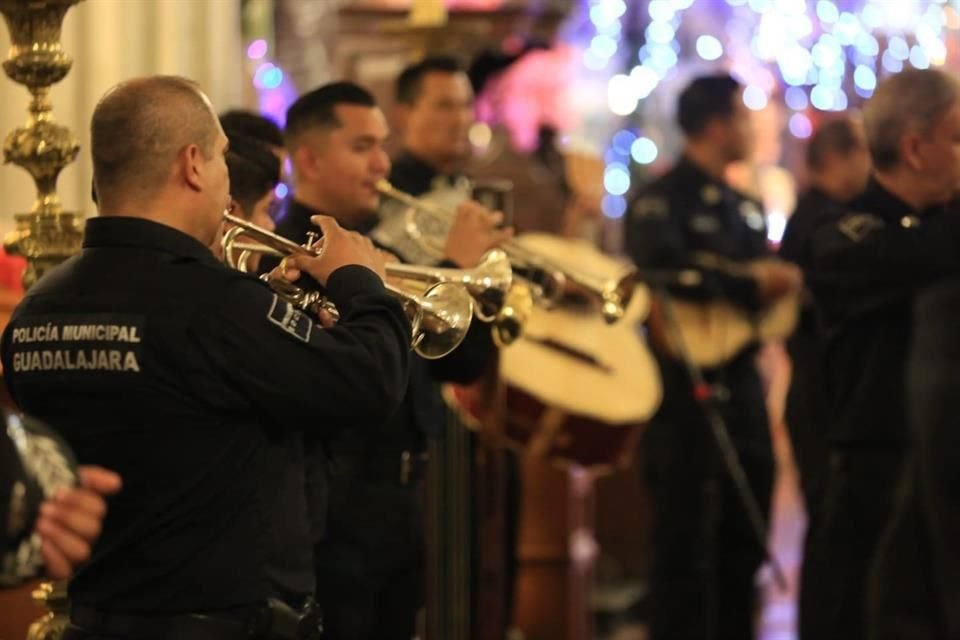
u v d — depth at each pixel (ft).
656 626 47.83
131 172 23.21
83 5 45.03
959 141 34.53
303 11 64.13
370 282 24.32
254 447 23.16
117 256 23.12
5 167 43.86
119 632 22.95
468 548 38.68
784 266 47.50
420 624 42.19
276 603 23.30
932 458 32.96
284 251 25.23
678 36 73.31
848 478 36.40
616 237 67.67
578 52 72.13
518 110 58.85
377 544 34.09
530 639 50.11
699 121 49.08
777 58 73.10
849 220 35.47
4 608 35.60
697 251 48.24
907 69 35.29
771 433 48.70
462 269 30.78
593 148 67.72
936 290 33.65
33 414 23.38
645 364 44.65
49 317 23.20
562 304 44.32
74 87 45.11
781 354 69.21
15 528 18.10
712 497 47.37
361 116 34.01
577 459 43.27
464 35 48.16
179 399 22.65
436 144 42.45
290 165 35.70
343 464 33.91
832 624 36.99
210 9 49.14
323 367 22.82
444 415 36.91
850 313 35.63
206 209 23.53
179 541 22.82
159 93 23.38
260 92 60.44
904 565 33.99
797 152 71.56
